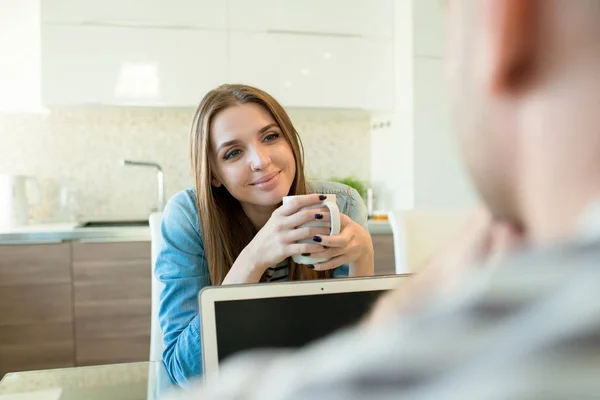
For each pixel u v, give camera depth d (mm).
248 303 631
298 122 3293
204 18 2787
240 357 155
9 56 2723
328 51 2932
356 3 2955
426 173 2842
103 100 2713
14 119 2969
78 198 3051
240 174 1033
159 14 2746
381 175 3246
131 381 980
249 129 1023
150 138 3105
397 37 2977
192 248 1085
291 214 893
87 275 2541
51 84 2664
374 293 635
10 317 2490
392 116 3057
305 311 630
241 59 2836
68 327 2535
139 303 2580
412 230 1640
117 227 2740
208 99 1048
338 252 899
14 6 2713
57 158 3021
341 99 2959
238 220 1134
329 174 3330
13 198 2715
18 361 2502
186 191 1194
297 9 2887
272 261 897
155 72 2756
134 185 3105
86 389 944
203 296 634
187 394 164
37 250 2502
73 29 2674
